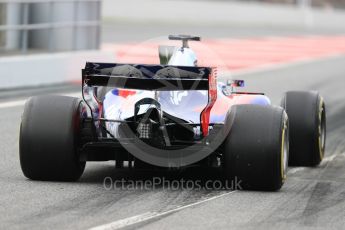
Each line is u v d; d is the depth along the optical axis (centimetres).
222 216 2259
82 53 6494
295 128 3164
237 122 2577
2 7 6575
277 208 2388
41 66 5869
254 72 7756
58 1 6172
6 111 4444
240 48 10894
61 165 2612
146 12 15712
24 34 5706
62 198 2430
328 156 3522
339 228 2167
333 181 2895
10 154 3234
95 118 2653
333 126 4488
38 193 2489
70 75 6284
